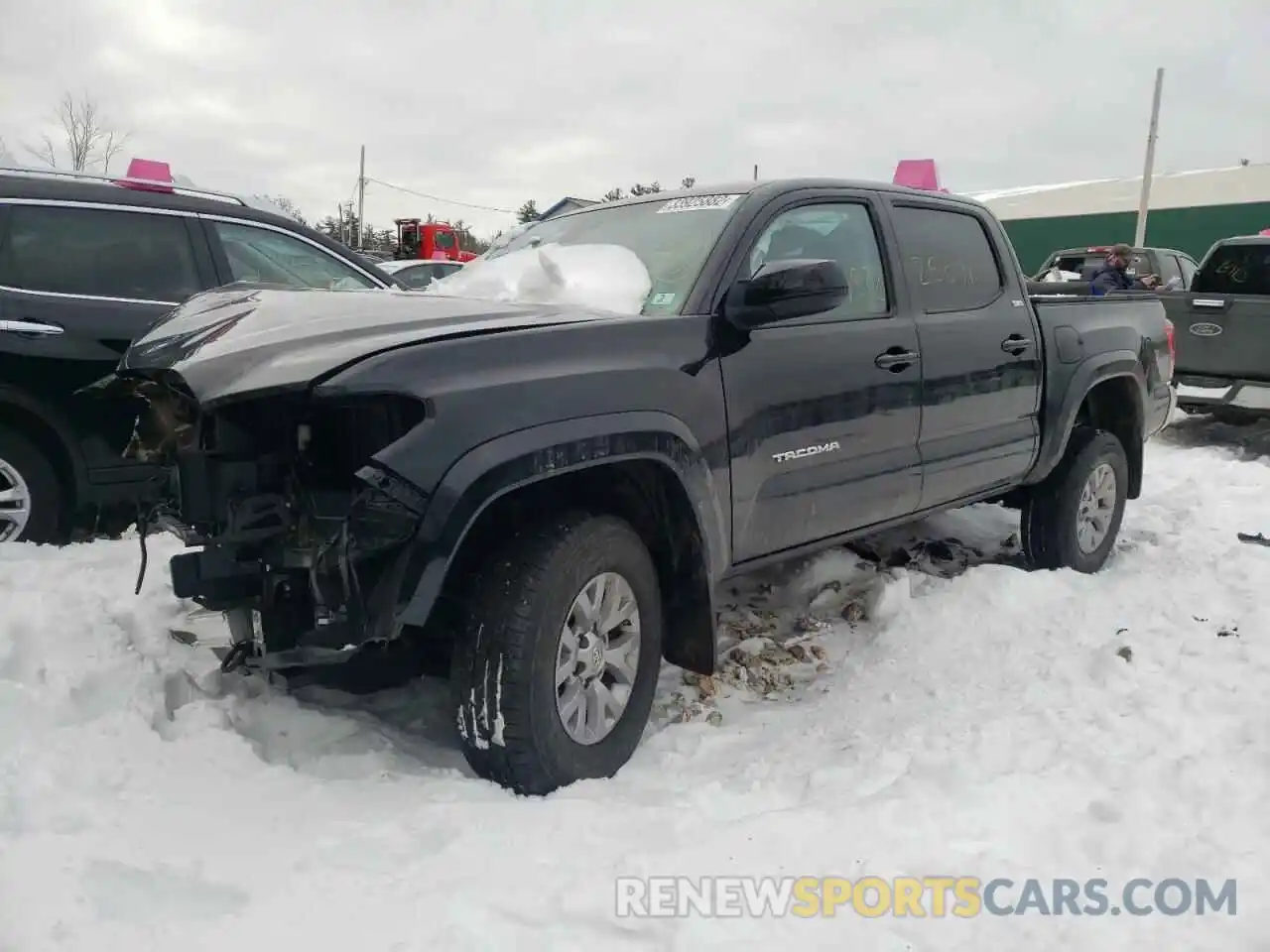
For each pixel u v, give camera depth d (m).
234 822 2.41
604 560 2.83
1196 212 28.88
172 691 3.05
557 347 2.76
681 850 2.38
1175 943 2.09
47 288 4.49
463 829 2.43
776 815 2.56
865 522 3.89
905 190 4.23
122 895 2.03
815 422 3.50
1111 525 5.20
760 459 3.31
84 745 2.58
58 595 3.38
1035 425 4.69
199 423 2.68
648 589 3.03
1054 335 4.76
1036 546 5.00
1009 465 4.52
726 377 3.17
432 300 3.16
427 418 2.46
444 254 25.12
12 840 2.16
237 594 2.66
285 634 2.66
